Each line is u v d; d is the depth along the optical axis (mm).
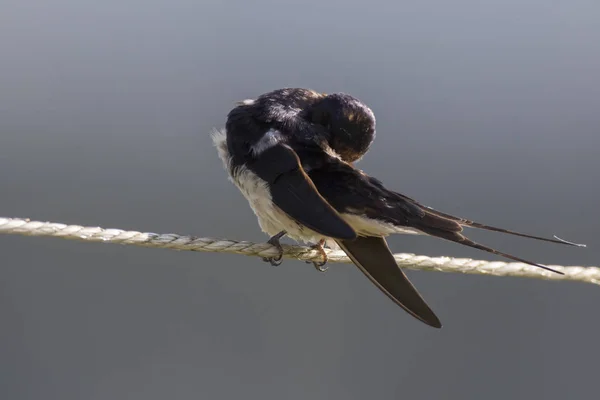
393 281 3965
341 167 3992
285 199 3982
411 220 3971
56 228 3963
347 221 3975
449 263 3982
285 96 4027
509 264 3986
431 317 3953
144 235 3975
